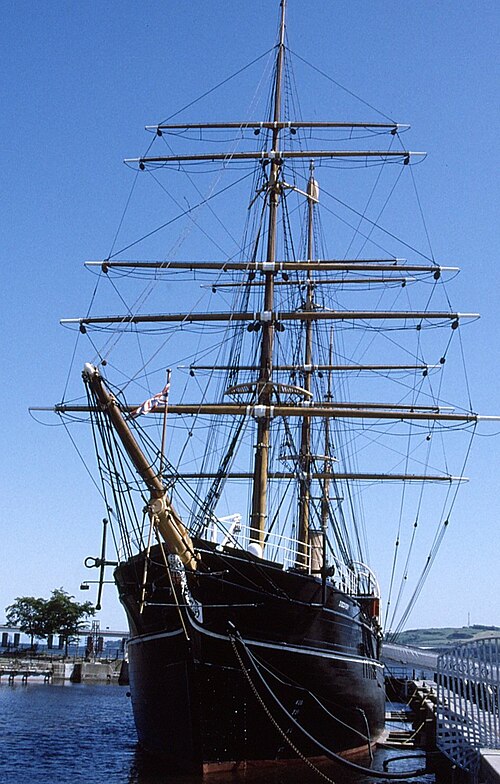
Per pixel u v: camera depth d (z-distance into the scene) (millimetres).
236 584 32281
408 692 91125
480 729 28125
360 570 57031
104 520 32656
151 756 37688
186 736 32531
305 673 34938
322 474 59812
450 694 29516
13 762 39750
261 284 50031
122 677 114625
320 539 49781
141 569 33406
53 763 39469
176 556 31266
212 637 31656
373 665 45656
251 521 41469
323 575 35125
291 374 55750
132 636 38094
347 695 39281
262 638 32969
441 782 35844
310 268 46781
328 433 65125
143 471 31047
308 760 35906
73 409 43125
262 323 46344
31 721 62344
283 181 48688
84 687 106625
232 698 32375
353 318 48156
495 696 27969
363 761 42375
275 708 33625
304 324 62844
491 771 21781
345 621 38812
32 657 128000
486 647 28594
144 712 36656
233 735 32688
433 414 46812
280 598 33312
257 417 43781
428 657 87562
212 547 32125
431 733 39812
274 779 33594
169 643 32406
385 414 45469
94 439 31641
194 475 50281
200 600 31359
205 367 53031
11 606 136375
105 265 47250
